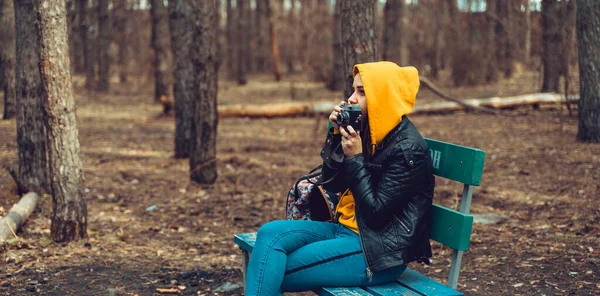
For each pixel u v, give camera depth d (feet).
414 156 9.18
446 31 71.56
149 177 25.63
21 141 20.21
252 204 21.63
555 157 27.25
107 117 49.24
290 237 9.70
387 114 9.40
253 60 116.37
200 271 14.58
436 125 42.19
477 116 45.88
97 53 77.46
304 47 94.02
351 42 17.51
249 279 9.43
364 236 9.29
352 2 17.40
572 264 14.16
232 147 34.40
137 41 80.69
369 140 9.77
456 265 9.62
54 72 15.20
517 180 24.00
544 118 41.73
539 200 20.77
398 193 9.09
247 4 106.93
